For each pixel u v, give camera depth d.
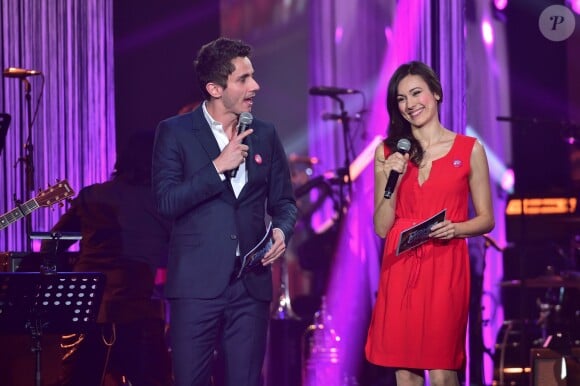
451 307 13.73
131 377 17.92
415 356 13.73
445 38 18.94
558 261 23.92
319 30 34.16
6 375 17.56
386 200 14.06
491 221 13.88
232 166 12.59
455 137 14.16
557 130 28.47
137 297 17.42
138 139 17.61
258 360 13.22
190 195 12.62
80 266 17.53
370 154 25.14
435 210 13.88
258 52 34.66
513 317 25.98
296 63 34.59
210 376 13.38
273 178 13.77
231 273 12.96
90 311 15.60
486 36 29.95
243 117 12.85
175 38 22.94
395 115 14.21
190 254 12.97
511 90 29.78
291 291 30.92
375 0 33.09
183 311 12.95
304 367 22.34
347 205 24.59
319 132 33.81
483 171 14.03
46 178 20.89
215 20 23.33
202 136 13.21
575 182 28.06
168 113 22.86
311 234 25.89
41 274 15.09
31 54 21.02
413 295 13.79
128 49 22.53
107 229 17.44
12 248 20.75
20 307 15.27
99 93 21.12
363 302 24.55
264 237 12.78
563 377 17.73
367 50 33.31
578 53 28.75
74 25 21.11
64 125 21.02
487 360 25.95
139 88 22.62
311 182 24.92
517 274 24.53
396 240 14.01
